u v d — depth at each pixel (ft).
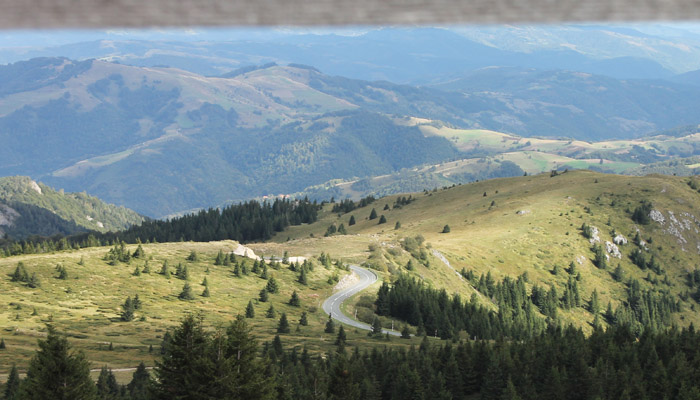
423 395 311.27
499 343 377.91
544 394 313.12
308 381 295.89
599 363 331.57
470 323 539.29
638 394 307.17
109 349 385.70
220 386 204.44
